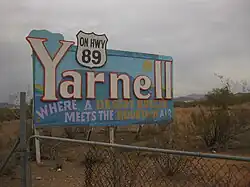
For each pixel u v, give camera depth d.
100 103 12.38
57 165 9.50
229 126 12.67
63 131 15.34
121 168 5.93
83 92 11.96
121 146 4.32
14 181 7.65
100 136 16.78
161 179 6.91
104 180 5.93
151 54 13.92
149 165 7.18
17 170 8.19
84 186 6.67
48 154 11.15
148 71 13.80
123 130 18.34
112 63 12.78
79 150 11.73
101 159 6.48
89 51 12.16
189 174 7.10
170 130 14.18
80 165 9.52
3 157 8.06
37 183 7.80
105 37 12.55
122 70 13.04
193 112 15.14
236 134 13.35
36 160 10.16
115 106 12.78
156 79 14.04
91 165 6.25
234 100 15.25
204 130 12.84
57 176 8.38
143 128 16.30
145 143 13.08
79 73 11.88
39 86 11.00
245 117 13.69
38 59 11.01
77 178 8.12
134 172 6.21
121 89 12.99
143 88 13.61
